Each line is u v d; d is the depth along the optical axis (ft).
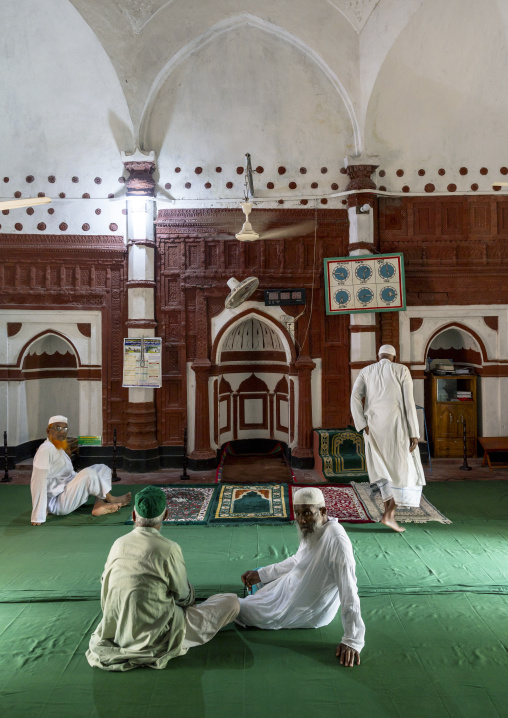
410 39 22.25
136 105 23.75
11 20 21.86
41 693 8.80
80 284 25.04
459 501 19.69
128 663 9.45
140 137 24.29
